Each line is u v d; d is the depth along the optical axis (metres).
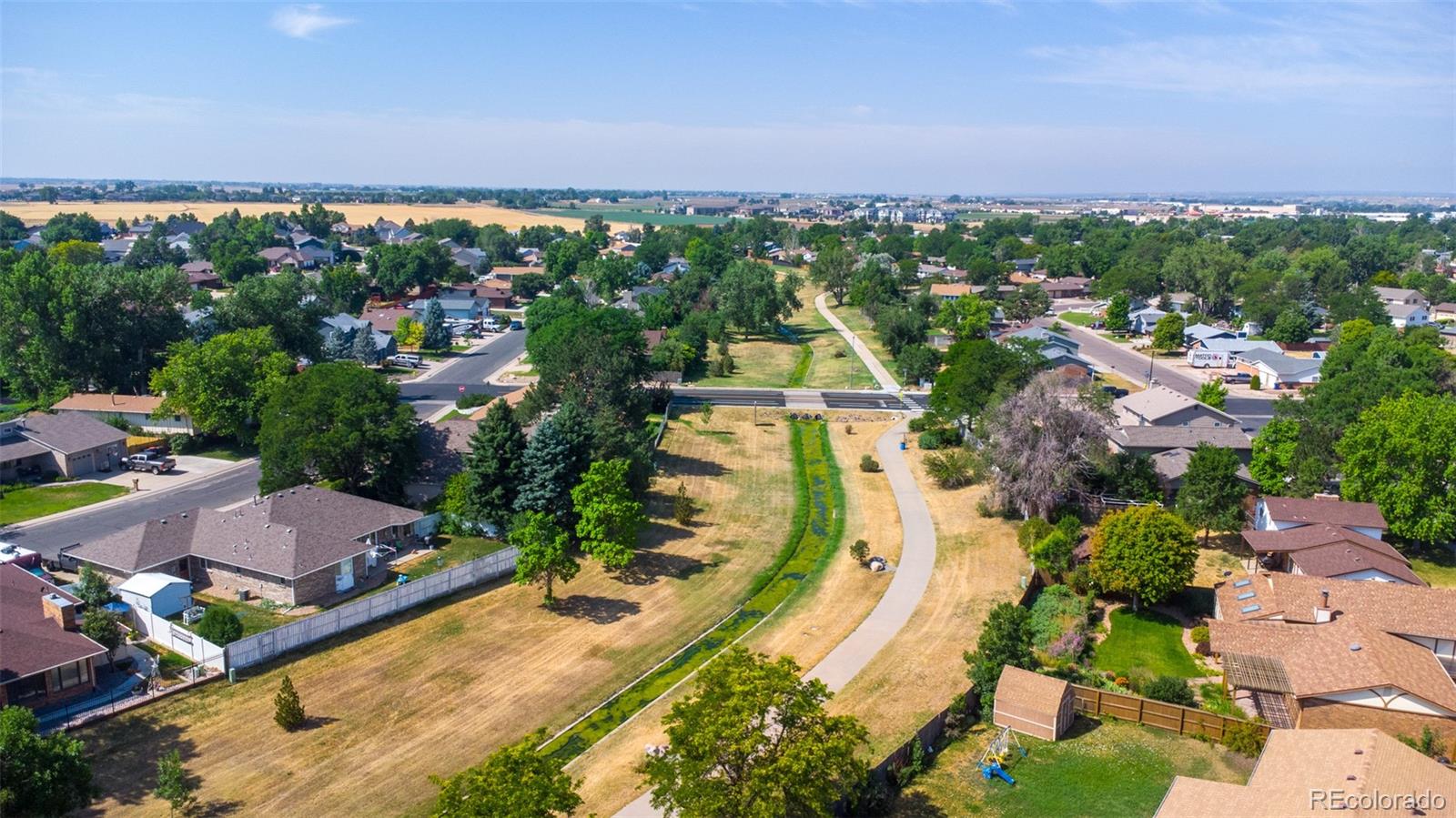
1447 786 31.36
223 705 44.09
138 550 55.41
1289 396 108.69
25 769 32.78
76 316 94.38
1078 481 67.94
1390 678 39.34
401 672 48.28
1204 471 62.53
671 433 97.19
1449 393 77.69
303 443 64.88
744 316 152.75
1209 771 38.47
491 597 57.72
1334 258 186.88
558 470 65.06
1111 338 154.12
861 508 75.69
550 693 46.75
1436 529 59.22
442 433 77.44
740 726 30.84
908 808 36.28
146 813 36.16
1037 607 54.78
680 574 62.53
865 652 50.59
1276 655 44.28
